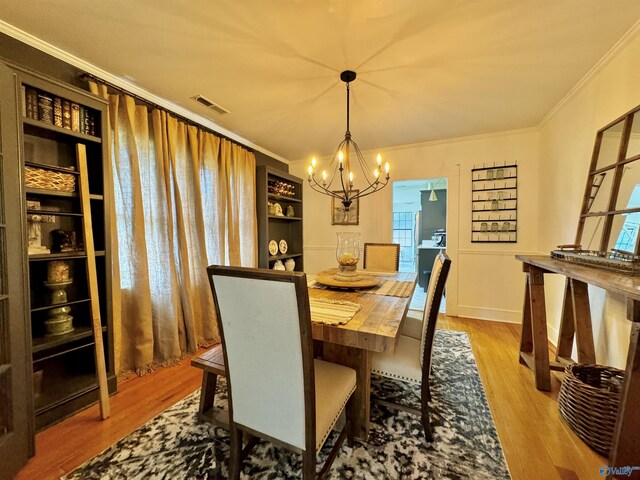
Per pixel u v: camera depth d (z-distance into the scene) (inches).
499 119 114.7
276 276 34.2
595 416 54.5
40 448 55.9
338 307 59.6
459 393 73.8
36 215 65.9
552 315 105.8
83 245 75.0
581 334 72.9
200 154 112.0
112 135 82.2
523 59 73.6
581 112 86.7
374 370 61.1
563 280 96.9
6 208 50.9
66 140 72.9
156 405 70.4
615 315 68.0
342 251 87.6
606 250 68.5
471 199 137.3
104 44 68.4
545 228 115.6
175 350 93.7
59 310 68.2
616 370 63.4
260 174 142.9
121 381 81.8
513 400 70.4
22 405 51.8
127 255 85.7
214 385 63.9
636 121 62.2
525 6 55.8
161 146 93.4
